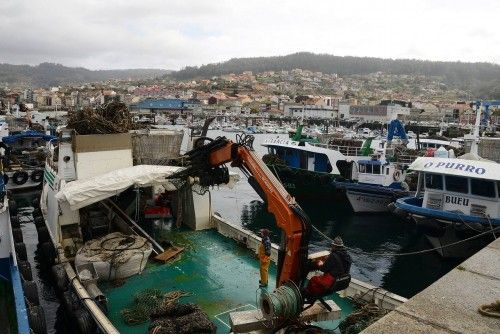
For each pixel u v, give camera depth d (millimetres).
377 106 119250
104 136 13039
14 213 20500
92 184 11266
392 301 8859
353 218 24156
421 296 3496
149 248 11031
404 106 126250
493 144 24391
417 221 16297
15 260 10812
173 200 15312
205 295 9781
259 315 6750
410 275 16062
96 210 13555
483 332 2914
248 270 11172
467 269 4086
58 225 11680
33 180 27578
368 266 17000
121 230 12977
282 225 6898
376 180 24406
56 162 14875
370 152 26953
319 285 6371
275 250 11734
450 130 72625
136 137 14047
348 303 9500
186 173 8781
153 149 14273
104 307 8883
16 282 10055
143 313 8836
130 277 10688
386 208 24188
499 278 3863
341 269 6430
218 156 8305
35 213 19812
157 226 14547
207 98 176500
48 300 12391
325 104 157750
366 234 21359
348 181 25531
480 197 15438
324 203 26312
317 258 9359
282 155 28453
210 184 8734
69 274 10141
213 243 13062
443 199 16344
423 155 26719
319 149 26438
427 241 19781
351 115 124688
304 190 26125
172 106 132500
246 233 12750
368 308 8445
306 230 6770
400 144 29625
